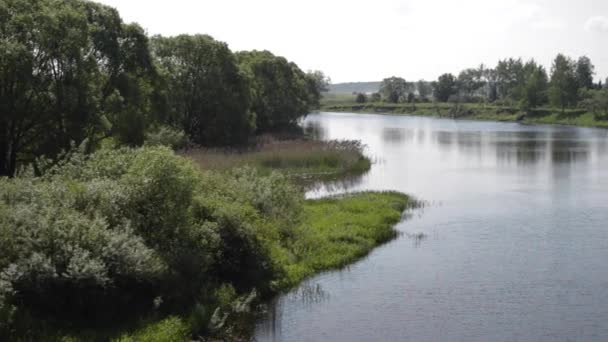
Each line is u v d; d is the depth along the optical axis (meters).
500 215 30.38
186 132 56.91
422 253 23.19
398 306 17.44
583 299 18.11
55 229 13.99
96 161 18.59
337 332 15.56
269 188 23.33
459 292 18.67
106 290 14.00
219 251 17.47
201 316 15.05
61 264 13.68
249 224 18.48
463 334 15.51
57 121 32.56
